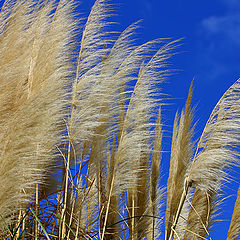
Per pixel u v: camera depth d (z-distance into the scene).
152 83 3.94
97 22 4.05
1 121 3.17
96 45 4.00
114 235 4.02
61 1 3.97
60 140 3.55
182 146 3.80
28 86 3.59
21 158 2.81
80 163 3.87
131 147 3.79
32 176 3.11
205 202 4.25
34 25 4.02
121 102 4.04
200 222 4.21
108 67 4.02
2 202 2.71
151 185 4.16
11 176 2.72
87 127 3.75
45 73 3.52
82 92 3.85
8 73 3.48
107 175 4.07
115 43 4.07
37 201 3.41
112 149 4.07
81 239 3.74
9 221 2.85
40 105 3.01
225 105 3.65
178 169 3.79
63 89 3.48
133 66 4.02
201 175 3.57
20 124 2.86
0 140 2.87
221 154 3.48
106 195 4.05
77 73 3.92
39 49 3.68
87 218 4.21
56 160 3.72
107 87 3.91
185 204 4.64
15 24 3.78
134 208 4.04
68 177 3.79
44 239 3.53
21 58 3.68
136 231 3.98
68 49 3.88
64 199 3.70
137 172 4.04
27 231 3.44
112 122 4.01
